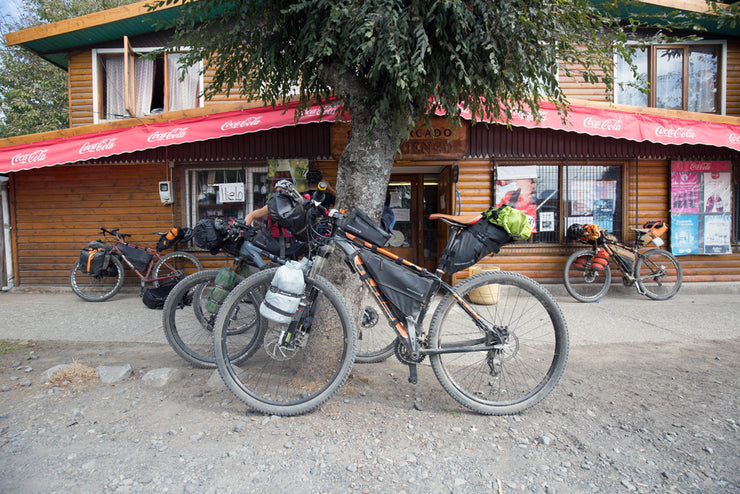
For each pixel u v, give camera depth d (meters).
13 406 2.66
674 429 2.44
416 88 2.80
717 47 7.37
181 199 6.71
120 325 4.79
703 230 6.74
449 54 2.80
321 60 3.05
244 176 6.65
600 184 6.69
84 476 1.95
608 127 5.77
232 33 3.22
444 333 2.76
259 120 5.71
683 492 1.89
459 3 2.52
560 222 6.67
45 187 6.84
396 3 2.60
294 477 1.97
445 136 6.25
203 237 3.18
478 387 2.98
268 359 3.41
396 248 7.53
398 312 2.64
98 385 3.00
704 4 6.18
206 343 3.61
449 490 1.90
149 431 2.36
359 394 2.89
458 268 2.70
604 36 3.16
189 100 7.46
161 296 3.63
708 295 6.59
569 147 6.50
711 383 3.09
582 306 5.88
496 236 2.67
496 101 3.40
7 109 13.39
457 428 2.44
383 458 2.13
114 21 6.84
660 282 6.45
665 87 7.39
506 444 2.29
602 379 3.19
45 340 4.19
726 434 2.38
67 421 2.47
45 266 6.87
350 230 2.66
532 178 6.58
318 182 4.18
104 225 6.83
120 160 6.62
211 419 2.51
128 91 6.48
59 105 13.41
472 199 6.58
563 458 2.16
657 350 3.90
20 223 6.88
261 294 3.09
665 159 6.71
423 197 7.53
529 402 2.63
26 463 2.04
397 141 3.13
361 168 3.04
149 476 1.95
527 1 2.79
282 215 2.78
